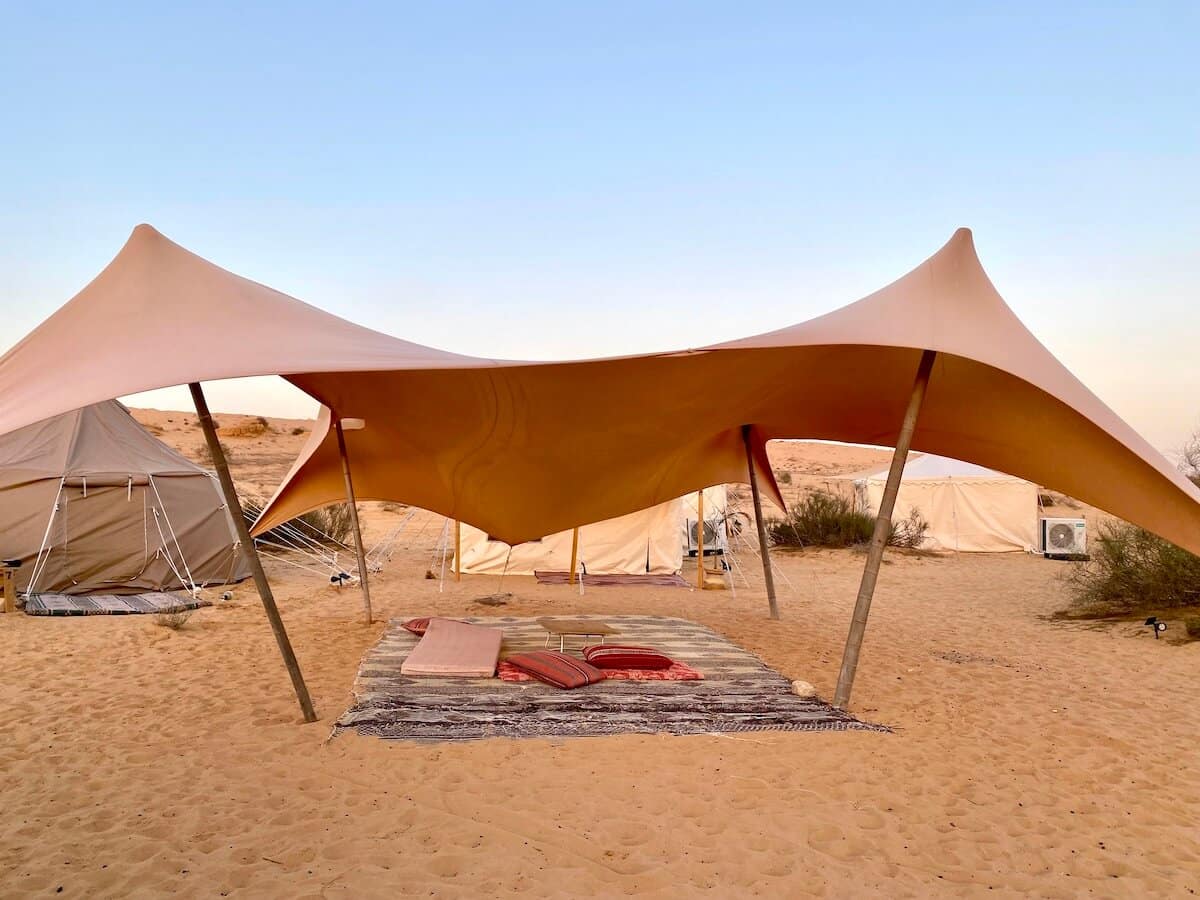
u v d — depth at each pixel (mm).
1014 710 6191
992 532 18828
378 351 5172
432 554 16984
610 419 6680
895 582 13938
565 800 4301
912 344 4770
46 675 6805
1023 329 5402
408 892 3375
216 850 3723
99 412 11977
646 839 3885
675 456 8344
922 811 4293
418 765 4758
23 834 3873
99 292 4906
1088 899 3459
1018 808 4375
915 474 20172
